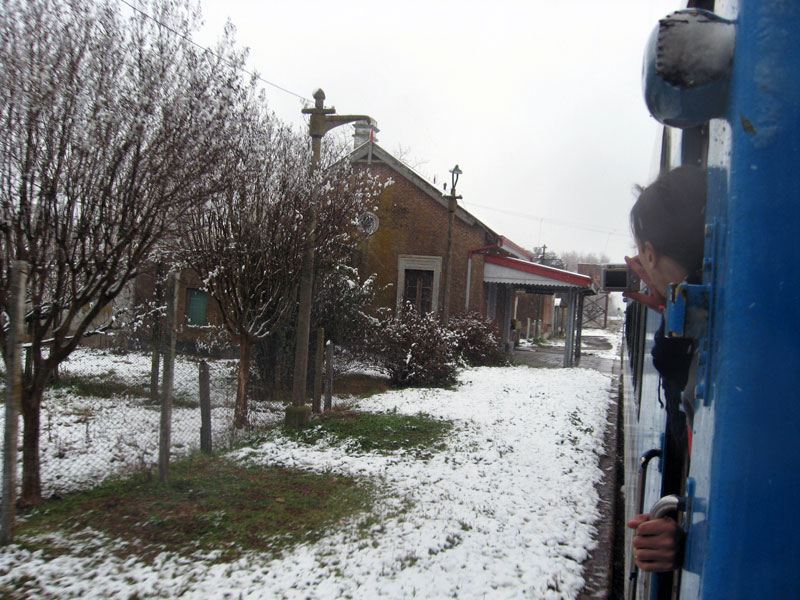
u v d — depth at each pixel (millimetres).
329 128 9078
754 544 835
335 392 12812
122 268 5695
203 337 13336
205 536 4961
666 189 1335
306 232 9062
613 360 27594
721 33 915
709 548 870
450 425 9695
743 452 844
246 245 8547
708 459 918
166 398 6160
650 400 2314
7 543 4605
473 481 6742
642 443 2762
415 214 21812
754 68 868
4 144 4723
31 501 5402
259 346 11375
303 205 8914
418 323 14992
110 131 5160
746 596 835
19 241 4941
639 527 1225
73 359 12250
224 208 8305
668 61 922
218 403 9328
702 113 971
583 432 9641
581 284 21125
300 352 9273
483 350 20328
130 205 5363
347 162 10555
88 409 8992
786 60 858
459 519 5527
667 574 1519
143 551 4637
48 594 3951
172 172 5484
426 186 21734
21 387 5344
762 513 833
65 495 5727
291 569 4430
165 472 6148
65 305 5484
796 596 815
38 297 5223
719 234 943
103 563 4402
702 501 954
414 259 21797
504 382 15547
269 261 8859
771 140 852
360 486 6469
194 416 8805
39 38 4770
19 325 4641
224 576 4293
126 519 5211
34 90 4707
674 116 990
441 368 14562
